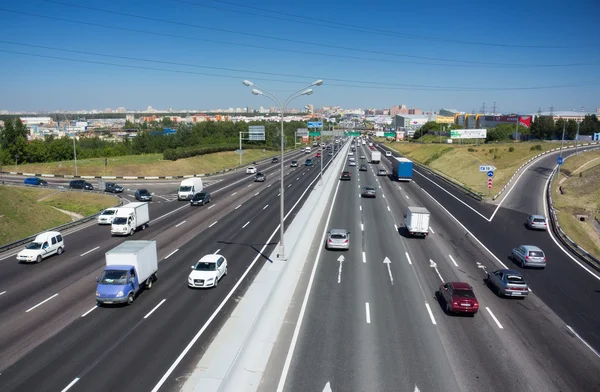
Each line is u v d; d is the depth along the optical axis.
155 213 51.47
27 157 102.81
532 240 39.38
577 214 55.44
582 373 17.08
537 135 139.62
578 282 28.67
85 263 31.84
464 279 28.36
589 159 85.75
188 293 25.30
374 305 23.52
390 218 47.19
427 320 21.72
